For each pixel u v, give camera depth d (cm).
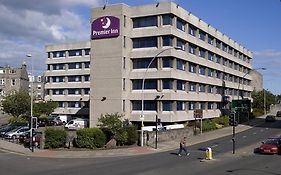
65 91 9088
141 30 5762
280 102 17012
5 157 3334
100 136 3991
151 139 4372
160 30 5622
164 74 5566
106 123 4072
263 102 11019
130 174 2341
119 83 5609
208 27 7112
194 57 6438
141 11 5769
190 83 6406
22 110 6700
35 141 4031
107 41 5738
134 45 5853
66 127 6238
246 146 4222
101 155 3522
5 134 4978
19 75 10500
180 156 3409
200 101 6800
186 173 2381
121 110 5581
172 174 2341
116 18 5675
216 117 7200
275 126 7012
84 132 3972
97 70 5791
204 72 7106
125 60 5709
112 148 3975
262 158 3247
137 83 5800
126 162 2989
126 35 5728
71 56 9069
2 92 10250
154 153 3712
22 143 4378
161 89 5619
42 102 7356
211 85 7438
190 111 6281
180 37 5866
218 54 7750
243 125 7181
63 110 8962
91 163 2938
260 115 9862
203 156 3391
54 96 9188
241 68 9888
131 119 5725
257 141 4725
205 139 4988
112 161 3073
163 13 5625
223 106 8200
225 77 8438
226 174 2333
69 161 3088
